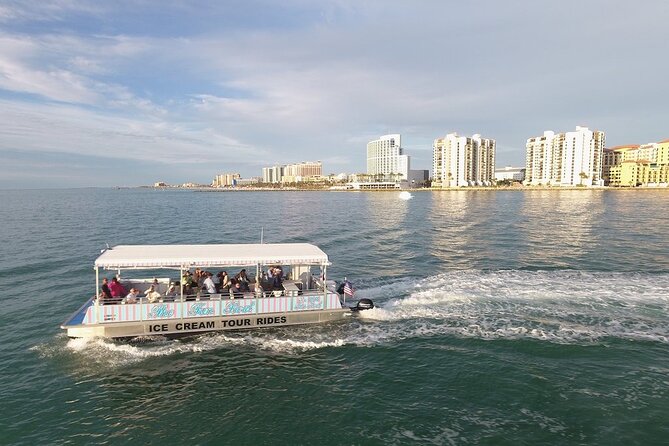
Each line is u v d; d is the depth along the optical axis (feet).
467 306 69.26
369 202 459.32
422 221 226.17
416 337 57.93
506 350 53.36
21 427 39.27
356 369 49.80
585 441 35.91
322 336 58.54
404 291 79.97
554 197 503.61
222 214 292.61
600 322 61.62
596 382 45.34
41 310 71.92
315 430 38.45
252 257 60.03
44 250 130.93
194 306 57.16
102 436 37.99
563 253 121.29
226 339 57.26
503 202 410.93
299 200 539.70
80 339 55.93
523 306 68.85
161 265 57.16
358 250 130.72
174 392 45.24
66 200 526.98
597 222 207.92
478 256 118.62
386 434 37.58
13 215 268.82
